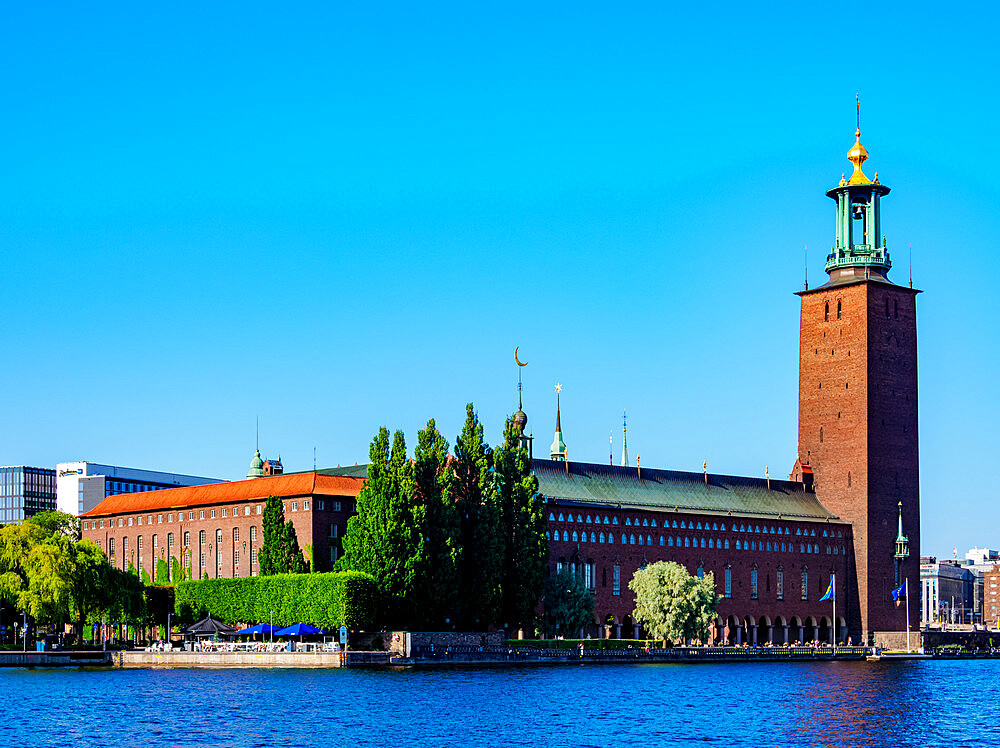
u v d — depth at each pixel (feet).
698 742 431.43
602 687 592.60
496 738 435.12
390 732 442.50
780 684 627.46
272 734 435.53
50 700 518.37
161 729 443.73
